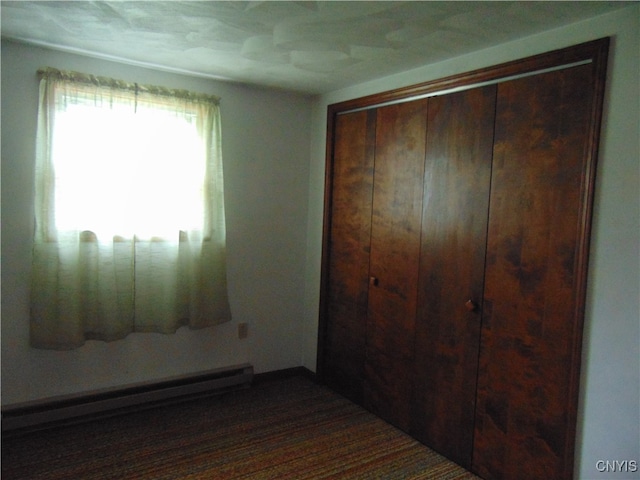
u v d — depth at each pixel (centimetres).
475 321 225
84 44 230
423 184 249
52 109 236
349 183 303
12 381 246
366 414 288
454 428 237
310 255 344
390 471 228
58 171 239
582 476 187
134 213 264
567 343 188
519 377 207
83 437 247
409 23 187
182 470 222
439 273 242
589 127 178
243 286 321
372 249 285
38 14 190
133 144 261
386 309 276
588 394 183
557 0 161
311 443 251
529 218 201
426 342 250
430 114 245
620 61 170
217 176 292
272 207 328
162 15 187
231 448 243
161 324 276
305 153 339
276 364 342
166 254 273
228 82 298
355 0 165
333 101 316
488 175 217
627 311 171
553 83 191
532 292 200
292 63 250
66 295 244
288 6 173
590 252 181
